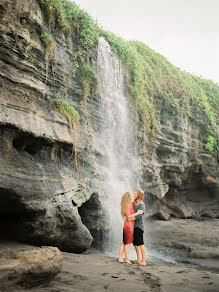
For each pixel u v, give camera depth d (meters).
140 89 16.98
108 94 13.71
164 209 21.81
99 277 5.60
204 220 22.27
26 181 7.00
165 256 11.32
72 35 11.68
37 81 8.52
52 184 7.93
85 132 11.14
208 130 25.05
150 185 18.09
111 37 15.30
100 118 12.71
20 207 6.68
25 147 7.86
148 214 19.27
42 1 9.38
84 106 11.53
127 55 16.14
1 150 6.75
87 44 12.39
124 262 7.45
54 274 4.72
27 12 8.21
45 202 7.26
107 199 11.70
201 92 26.83
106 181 12.22
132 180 15.16
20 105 7.50
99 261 7.25
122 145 14.56
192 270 7.32
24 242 6.92
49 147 8.60
